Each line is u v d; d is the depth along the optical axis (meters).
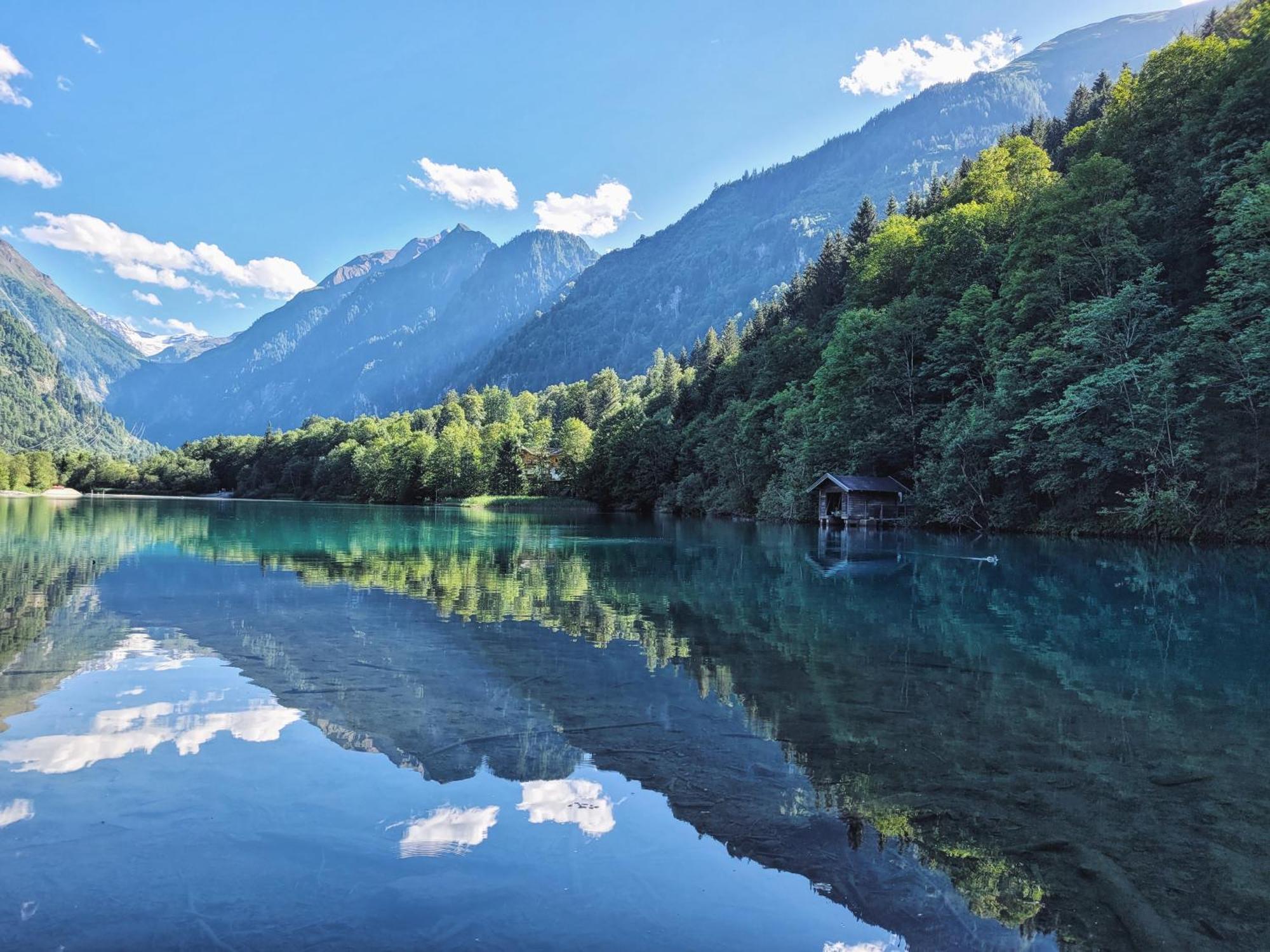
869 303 70.19
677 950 4.32
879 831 5.90
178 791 6.46
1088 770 7.18
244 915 4.57
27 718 8.46
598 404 167.38
